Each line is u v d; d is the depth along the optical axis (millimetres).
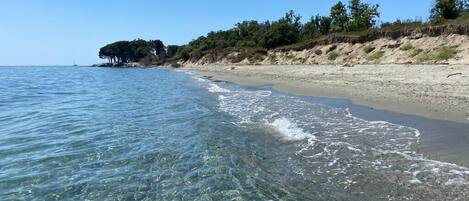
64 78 68625
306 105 20000
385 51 44312
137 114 20297
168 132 15062
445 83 21969
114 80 57938
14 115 21844
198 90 32750
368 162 9961
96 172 10320
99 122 18062
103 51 182000
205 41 124562
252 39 96438
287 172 9727
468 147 10438
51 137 14914
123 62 181500
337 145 11680
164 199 8391
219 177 9547
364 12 69375
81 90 39406
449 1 44438
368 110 17000
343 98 21250
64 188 9234
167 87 38375
